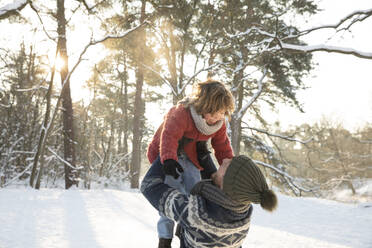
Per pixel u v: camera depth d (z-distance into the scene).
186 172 2.00
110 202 7.36
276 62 14.98
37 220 4.36
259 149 19.12
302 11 10.94
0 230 3.54
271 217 7.04
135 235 3.94
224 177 1.29
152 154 2.06
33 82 12.37
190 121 1.83
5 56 11.76
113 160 19.58
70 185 13.67
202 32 12.45
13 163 12.25
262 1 12.56
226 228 1.33
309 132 18.91
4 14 9.59
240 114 14.12
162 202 1.46
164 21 12.22
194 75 12.41
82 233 3.82
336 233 5.32
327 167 27.23
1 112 12.17
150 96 23.78
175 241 3.81
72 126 13.95
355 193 20.14
